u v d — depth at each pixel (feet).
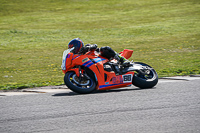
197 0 549.13
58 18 432.66
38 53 193.16
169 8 490.49
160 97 66.85
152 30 304.09
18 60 164.66
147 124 47.32
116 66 81.05
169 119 49.73
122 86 81.00
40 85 94.68
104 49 79.82
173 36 258.98
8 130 45.85
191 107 57.21
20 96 72.54
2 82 105.40
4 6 544.21
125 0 618.03
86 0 629.51
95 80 78.23
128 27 334.03
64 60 77.71
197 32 275.39
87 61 77.20
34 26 362.33
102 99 66.18
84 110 56.59
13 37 281.33
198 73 110.11
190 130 44.21
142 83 80.53
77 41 78.95
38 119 51.37
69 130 45.27
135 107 57.98
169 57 159.53
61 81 104.17
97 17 434.30
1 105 62.80
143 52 183.21
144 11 479.00
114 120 49.73
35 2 598.75
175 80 94.27
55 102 64.28
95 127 46.37
